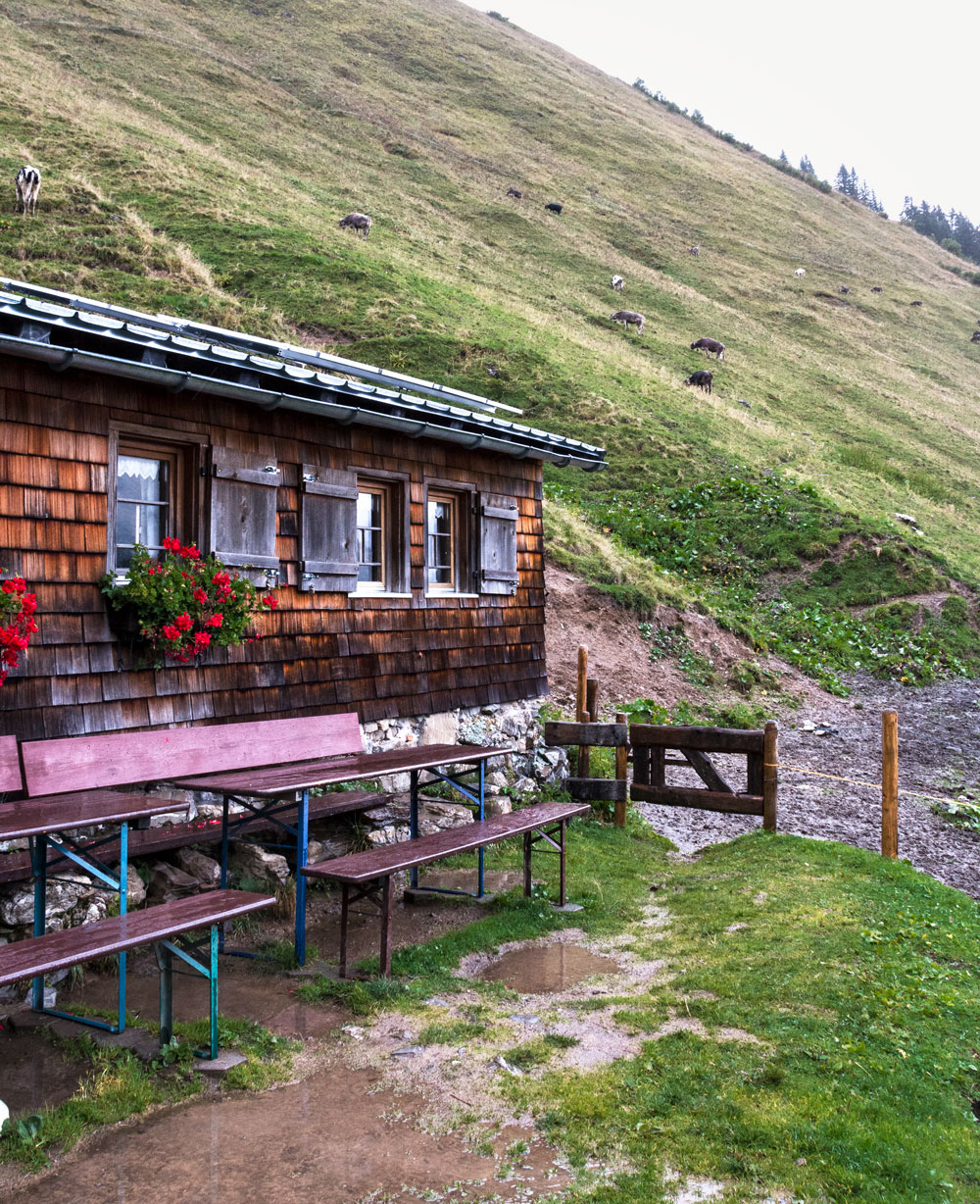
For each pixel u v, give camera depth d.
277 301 30.94
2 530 5.75
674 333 46.84
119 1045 4.31
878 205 163.25
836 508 27.64
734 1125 3.68
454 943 6.02
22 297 5.46
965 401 50.72
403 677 9.16
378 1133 3.66
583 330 41.91
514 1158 3.49
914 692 20.27
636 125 88.69
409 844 6.03
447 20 95.50
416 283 37.03
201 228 34.12
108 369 6.07
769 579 25.05
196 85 56.44
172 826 6.53
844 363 51.44
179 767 5.99
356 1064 4.28
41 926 4.80
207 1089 3.99
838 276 69.56
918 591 24.53
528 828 6.77
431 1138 3.63
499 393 30.41
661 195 74.25
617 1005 5.01
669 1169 3.41
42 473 6.00
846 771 14.03
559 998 5.18
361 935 6.25
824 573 25.25
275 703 7.67
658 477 28.41
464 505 10.30
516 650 11.08
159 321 7.72
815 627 22.64
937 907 6.91
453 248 47.50
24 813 4.76
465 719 10.08
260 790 5.46
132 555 6.75
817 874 7.55
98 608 6.32
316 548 8.11
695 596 21.69
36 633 5.89
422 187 56.59
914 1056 4.26
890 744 8.48
